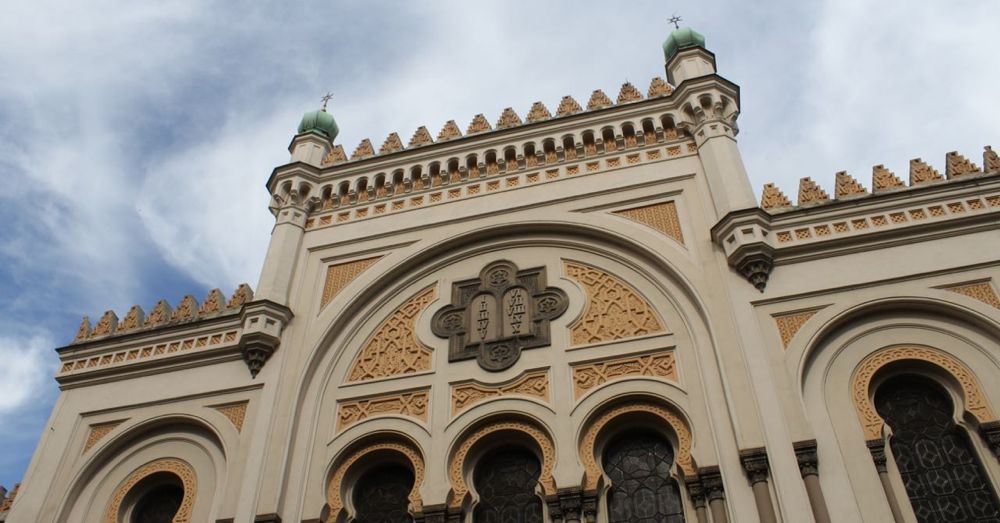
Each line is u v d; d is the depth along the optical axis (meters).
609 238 16.27
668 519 12.66
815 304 13.69
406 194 18.70
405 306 16.77
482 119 19.98
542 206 17.30
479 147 18.89
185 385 16.06
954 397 12.55
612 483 13.29
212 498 14.46
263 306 16.25
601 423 13.68
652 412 13.62
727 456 12.44
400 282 17.11
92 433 15.91
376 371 15.71
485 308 16.08
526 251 16.94
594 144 18.12
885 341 13.27
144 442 15.71
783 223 14.88
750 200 15.42
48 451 15.65
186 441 15.52
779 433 12.16
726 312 14.02
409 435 14.36
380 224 18.25
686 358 14.04
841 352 13.30
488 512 13.55
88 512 14.95
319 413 15.24
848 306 13.49
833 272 14.07
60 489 15.11
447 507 13.33
